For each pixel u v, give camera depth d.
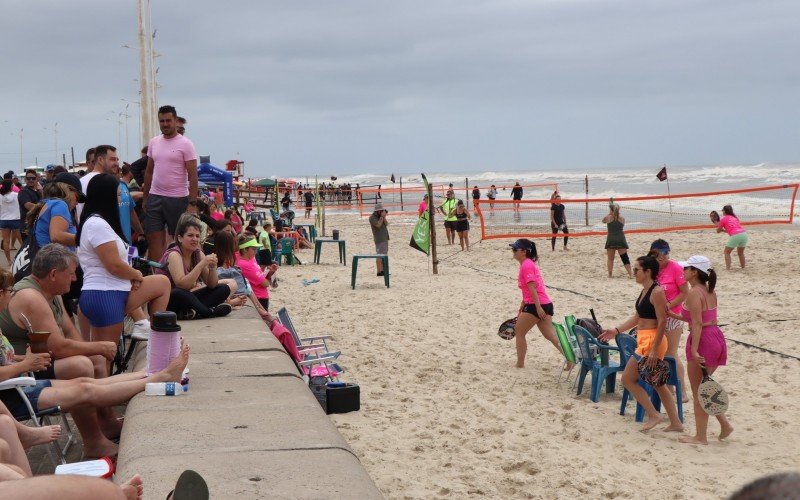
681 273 8.32
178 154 9.12
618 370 8.54
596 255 23.19
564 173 181.25
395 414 8.07
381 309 14.44
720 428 7.70
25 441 4.50
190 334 7.29
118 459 4.17
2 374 4.88
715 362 7.27
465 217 25.78
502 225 33.97
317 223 35.84
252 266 10.80
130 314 6.81
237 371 5.88
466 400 8.63
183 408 4.86
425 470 6.52
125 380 5.30
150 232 9.28
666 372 7.55
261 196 54.97
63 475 1.68
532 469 6.57
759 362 10.14
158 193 9.21
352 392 8.12
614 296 15.70
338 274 19.98
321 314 14.02
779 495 0.67
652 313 7.78
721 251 22.89
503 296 15.65
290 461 3.94
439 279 18.67
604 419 7.99
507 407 8.39
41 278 5.59
